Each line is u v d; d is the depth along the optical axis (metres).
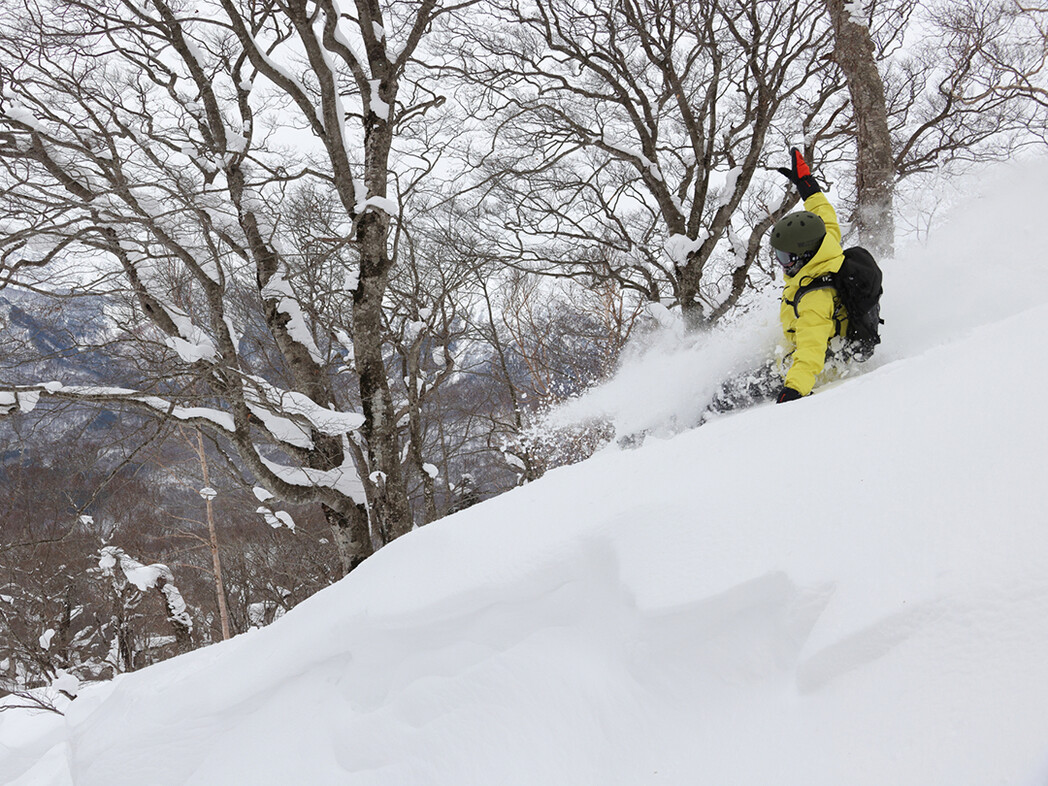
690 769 1.54
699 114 12.29
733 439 2.47
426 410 17.98
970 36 9.84
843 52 6.86
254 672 3.04
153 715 3.31
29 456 9.57
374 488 10.44
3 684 18.03
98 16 9.43
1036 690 1.12
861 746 1.27
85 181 9.62
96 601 20.62
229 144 10.30
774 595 1.63
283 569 20.17
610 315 17.20
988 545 1.37
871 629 1.39
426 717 2.23
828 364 3.38
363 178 10.63
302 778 2.40
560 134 12.59
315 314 10.80
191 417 9.20
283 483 9.90
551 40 11.46
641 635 1.83
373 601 2.72
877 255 6.33
